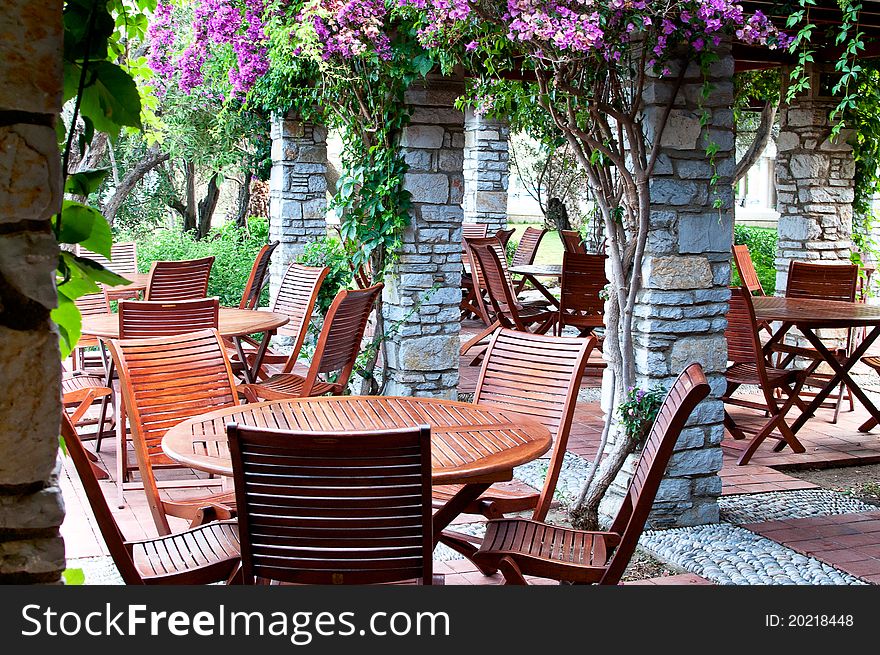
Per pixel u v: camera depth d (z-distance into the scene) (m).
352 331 5.46
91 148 8.16
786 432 5.94
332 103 6.45
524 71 6.09
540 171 12.77
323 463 2.30
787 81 7.43
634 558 4.22
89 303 6.41
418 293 6.24
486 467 2.72
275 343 9.16
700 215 4.55
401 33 5.66
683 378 2.92
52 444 1.25
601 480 4.53
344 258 6.57
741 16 4.06
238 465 2.34
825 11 5.30
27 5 1.19
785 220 7.96
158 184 13.18
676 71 4.38
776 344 6.88
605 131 4.52
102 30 1.52
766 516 4.81
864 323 5.81
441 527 3.05
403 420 3.30
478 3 4.25
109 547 2.61
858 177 7.91
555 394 3.79
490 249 7.86
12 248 1.21
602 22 3.95
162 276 6.52
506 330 4.02
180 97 10.61
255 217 11.78
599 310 7.78
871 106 7.52
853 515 4.83
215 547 2.98
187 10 9.77
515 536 3.17
